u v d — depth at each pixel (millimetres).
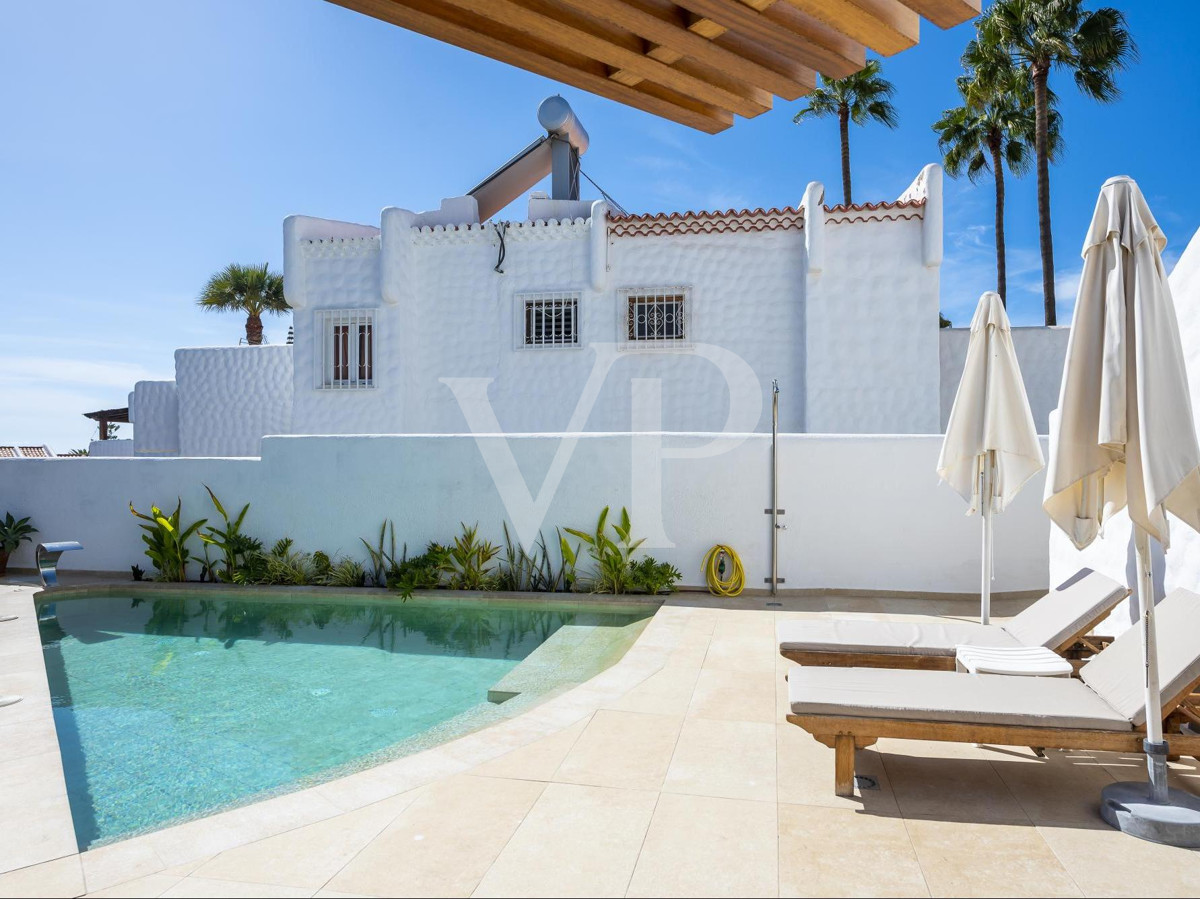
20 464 12102
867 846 3359
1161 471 3244
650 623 7930
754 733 4809
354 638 8352
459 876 3111
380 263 13391
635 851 3314
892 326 12312
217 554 10992
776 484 9406
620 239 13062
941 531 9289
